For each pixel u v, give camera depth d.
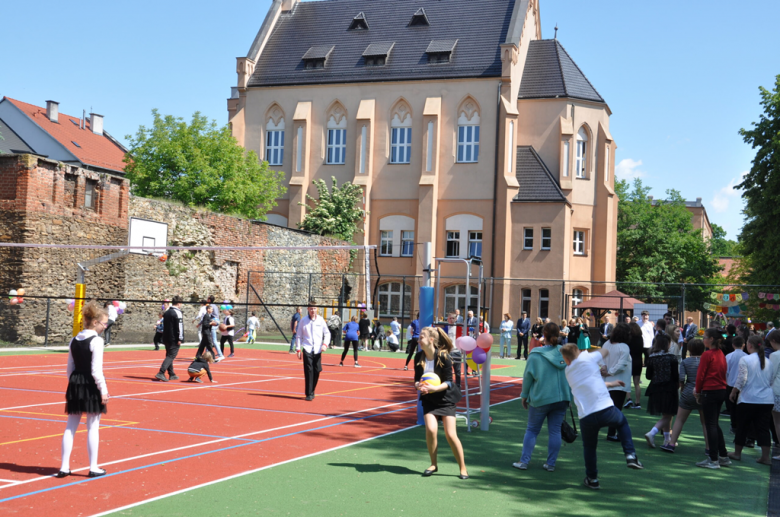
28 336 25.48
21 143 54.66
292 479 7.90
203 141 43.78
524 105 49.50
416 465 8.91
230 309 33.06
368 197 49.38
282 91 52.16
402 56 51.09
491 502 7.31
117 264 29.42
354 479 8.02
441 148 48.75
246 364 23.09
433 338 8.55
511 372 23.72
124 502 6.80
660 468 9.43
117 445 9.46
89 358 7.78
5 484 7.38
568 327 23.48
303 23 55.47
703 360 9.81
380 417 12.63
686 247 64.88
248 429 10.94
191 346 30.11
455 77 48.53
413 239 49.09
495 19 51.09
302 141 51.06
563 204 45.91
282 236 40.53
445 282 47.50
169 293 32.69
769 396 10.32
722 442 9.95
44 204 25.98
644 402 16.84
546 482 8.31
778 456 10.77
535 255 46.25
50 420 11.27
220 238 35.84
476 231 47.81
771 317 27.86
